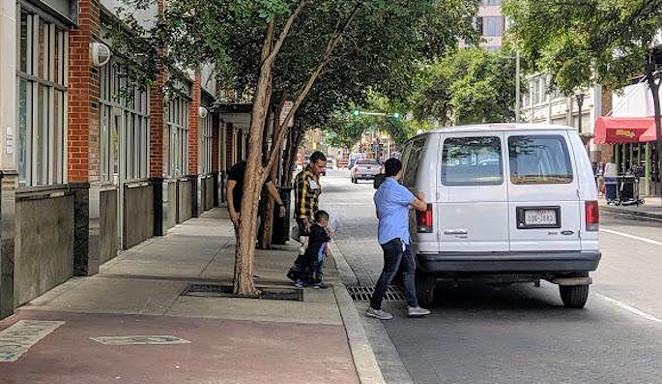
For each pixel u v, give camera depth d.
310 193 11.89
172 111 19.12
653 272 13.14
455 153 9.52
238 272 10.03
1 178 7.56
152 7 15.98
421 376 6.84
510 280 9.68
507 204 9.38
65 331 7.36
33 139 9.19
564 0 25.19
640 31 25.02
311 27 11.40
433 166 9.47
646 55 27.95
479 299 10.79
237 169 10.55
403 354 7.65
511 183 9.40
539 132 9.53
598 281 12.18
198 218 22.50
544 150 9.50
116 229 13.05
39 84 9.55
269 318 8.59
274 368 6.51
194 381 5.92
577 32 26.53
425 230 9.41
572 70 26.34
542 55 27.58
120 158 13.52
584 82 27.52
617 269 13.47
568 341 8.16
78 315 8.16
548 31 25.89
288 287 10.84
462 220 9.38
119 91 11.76
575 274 9.59
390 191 9.23
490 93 48.47
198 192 22.62
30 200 8.81
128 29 12.85
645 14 24.78
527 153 9.48
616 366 7.14
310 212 11.88
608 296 10.91
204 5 9.35
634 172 35.22
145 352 6.71
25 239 8.66
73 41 10.47
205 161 25.98
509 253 9.34
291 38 11.65
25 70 9.02
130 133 14.54
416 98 52.28
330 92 16.12
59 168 10.33
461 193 9.40
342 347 7.38
